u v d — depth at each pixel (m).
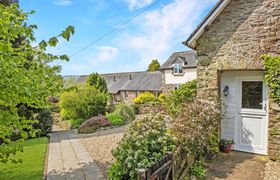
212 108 5.90
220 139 6.56
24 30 3.55
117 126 12.76
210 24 6.36
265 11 5.57
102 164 5.98
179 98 8.25
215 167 5.43
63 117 16.41
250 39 5.77
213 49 6.35
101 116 13.45
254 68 5.73
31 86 3.65
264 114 6.07
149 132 4.43
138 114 18.20
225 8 6.12
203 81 6.54
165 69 27.12
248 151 6.36
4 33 3.45
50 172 5.46
